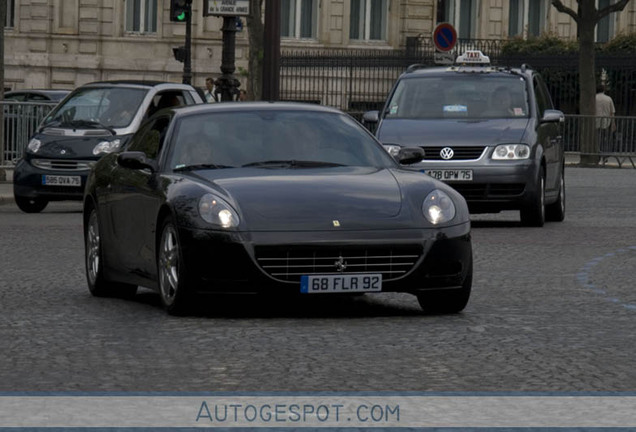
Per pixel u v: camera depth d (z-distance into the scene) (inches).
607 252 1187.3
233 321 762.8
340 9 3924.7
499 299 867.4
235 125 862.5
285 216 754.8
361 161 850.1
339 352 659.4
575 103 3366.1
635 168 2942.9
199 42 3784.5
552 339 701.3
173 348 671.1
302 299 868.0
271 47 1828.2
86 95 1715.1
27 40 3784.5
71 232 1365.7
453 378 595.8
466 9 4005.9
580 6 3026.6
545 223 1508.4
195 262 756.6
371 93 3678.6
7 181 2022.6
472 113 1483.8
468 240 780.6
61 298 880.3
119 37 3784.5
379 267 756.0
